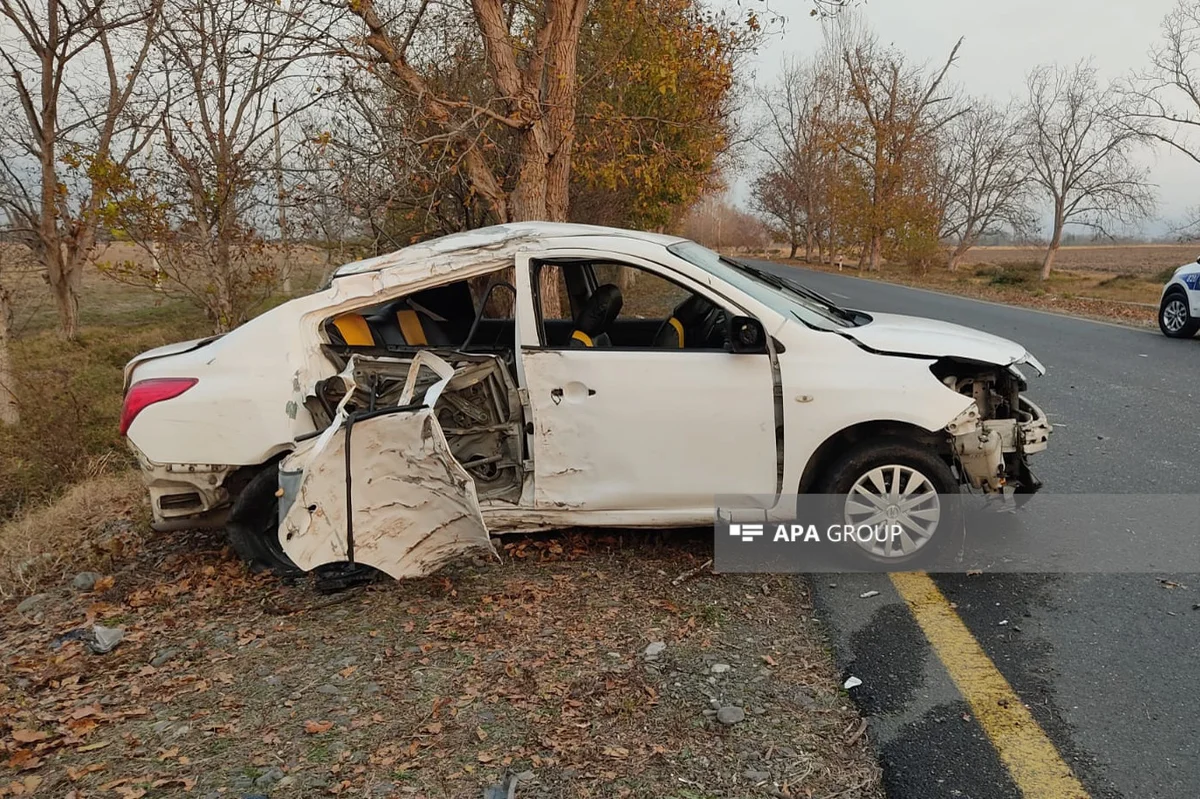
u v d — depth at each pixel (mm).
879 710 3039
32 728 3150
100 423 9719
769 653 3453
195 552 4945
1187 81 28359
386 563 3857
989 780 2637
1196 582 3971
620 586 4094
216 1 8977
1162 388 8594
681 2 11227
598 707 3072
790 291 4848
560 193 9891
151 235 8711
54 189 10453
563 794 2596
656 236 4617
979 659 3371
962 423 4070
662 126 13312
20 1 13227
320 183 9258
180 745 2980
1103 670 3256
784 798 2564
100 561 4945
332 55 8438
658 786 2625
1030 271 41094
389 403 4270
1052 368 9945
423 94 8625
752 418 4031
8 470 8609
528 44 12094
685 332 4680
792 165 66125
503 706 3107
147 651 3760
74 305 16734
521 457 4258
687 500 4141
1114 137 37844
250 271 9664
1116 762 2701
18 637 4059
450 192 11195
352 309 4340
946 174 49562
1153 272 39344
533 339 4172
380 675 3387
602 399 4086
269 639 3775
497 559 4188
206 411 4230
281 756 2869
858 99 47750
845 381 4000
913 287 29453
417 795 2619
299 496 3635
